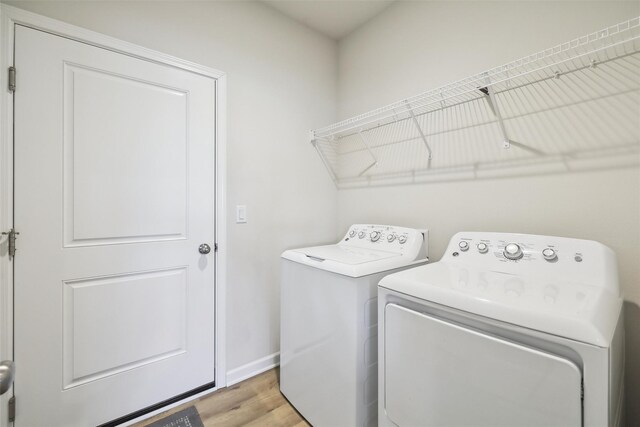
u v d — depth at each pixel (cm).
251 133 192
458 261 136
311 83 225
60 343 133
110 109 144
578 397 71
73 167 135
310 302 149
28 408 127
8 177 121
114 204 146
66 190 134
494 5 149
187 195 168
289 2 197
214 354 179
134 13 150
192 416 156
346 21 217
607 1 117
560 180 130
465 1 161
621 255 115
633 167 112
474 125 158
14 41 122
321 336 143
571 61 125
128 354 150
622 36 114
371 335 130
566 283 102
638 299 112
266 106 199
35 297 128
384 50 205
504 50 146
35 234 127
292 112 214
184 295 168
